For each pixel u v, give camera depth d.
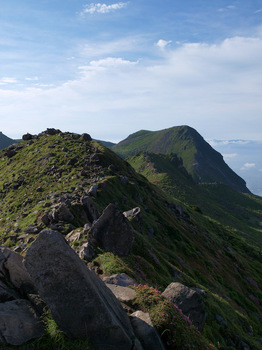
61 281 7.34
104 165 64.38
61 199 38.47
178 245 49.06
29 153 74.75
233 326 25.23
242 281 55.38
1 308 7.08
